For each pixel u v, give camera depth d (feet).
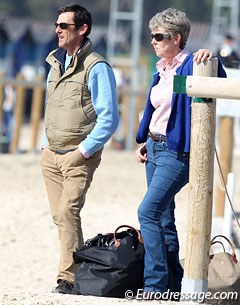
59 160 74.43
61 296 67.87
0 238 106.11
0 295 68.23
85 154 73.15
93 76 73.05
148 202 66.80
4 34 321.52
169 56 67.21
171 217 70.79
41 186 141.90
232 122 110.11
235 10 347.36
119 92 208.95
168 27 66.49
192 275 63.82
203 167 62.59
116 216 117.29
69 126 73.72
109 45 347.97
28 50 325.62
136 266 67.92
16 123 195.11
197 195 62.85
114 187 142.72
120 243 68.28
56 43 328.08
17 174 155.02
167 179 66.54
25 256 100.48
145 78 275.18
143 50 576.61
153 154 67.77
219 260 70.64
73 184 73.67
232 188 88.58
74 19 72.90
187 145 66.03
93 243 69.87
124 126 212.02
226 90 60.90
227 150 110.32
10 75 319.06
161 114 67.31
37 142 204.44
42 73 251.60
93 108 73.82
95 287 68.03
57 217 75.51
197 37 427.74
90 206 123.24
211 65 62.49
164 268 67.10
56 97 74.43
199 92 61.41
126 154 196.95
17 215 116.57
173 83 62.08
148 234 66.74
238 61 104.63
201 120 62.28
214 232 102.63
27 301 66.03
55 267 97.09
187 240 63.67
